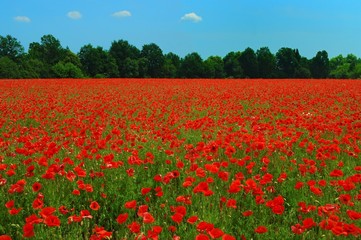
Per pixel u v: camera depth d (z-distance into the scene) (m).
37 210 5.30
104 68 103.00
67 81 49.53
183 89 32.91
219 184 6.31
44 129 11.98
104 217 5.49
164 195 5.86
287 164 7.65
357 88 33.50
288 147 8.44
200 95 25.23
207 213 5.07
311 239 4.64
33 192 5.78
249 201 5.80
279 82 48.91
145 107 18.23
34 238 4.48
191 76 103.62
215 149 7.18
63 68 89.69
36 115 15.06
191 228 4.80
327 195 5.77
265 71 111.62
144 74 106.25
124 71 103.88
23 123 13.95
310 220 4.19
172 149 8.15
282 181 6.57
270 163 7.69
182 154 8.06
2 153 8.16
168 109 17.06
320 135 10.33
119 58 108.12
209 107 17.98
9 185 6.10
